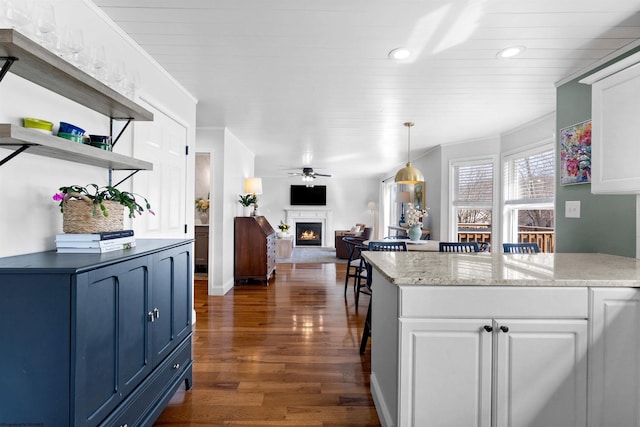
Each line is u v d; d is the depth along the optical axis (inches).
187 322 78.0
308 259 296.2
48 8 50.4
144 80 89.0
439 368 52.7
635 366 53.4
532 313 53.1
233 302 155.7
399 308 53.2
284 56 90.5
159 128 99.3
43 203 56.4
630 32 77.5
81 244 54.5
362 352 100.4
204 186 225.0
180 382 73.4
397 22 74.0
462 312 53.0
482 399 52.8
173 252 69.9
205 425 66.6
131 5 67.9
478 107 134.5
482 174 186.7
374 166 310.0
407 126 163.3
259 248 191.5
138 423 56.0
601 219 90.5
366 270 141.7
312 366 92.0
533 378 52.9
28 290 41.9
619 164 69.6
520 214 166.6
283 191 397.7
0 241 49.1
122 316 51.6
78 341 41.8
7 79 49.8
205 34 79.4
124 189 81.6
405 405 52.8
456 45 84.3
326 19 73.0
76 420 41.5
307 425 67.0
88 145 56.9
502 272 59.2
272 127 168.1
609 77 71.7
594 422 53.0
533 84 109.6
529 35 79.2
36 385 41.8
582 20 72.7
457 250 128.0
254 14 71.1
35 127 50.1
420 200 238.4
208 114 145.4
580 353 53.0
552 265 68.4
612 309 53.3
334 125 163.3
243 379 84.6
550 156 145.1
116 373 50.0
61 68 48.3
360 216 399.9
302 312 140.6
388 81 107.3
